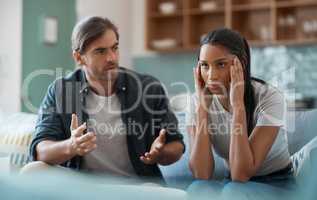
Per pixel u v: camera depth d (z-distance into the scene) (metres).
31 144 1.71
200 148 1.61
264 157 1.55
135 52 6.33
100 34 1.72
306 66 5.29
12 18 4.68
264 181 1.57
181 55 6.02
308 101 4.91
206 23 5.92
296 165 1.58
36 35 4.84
